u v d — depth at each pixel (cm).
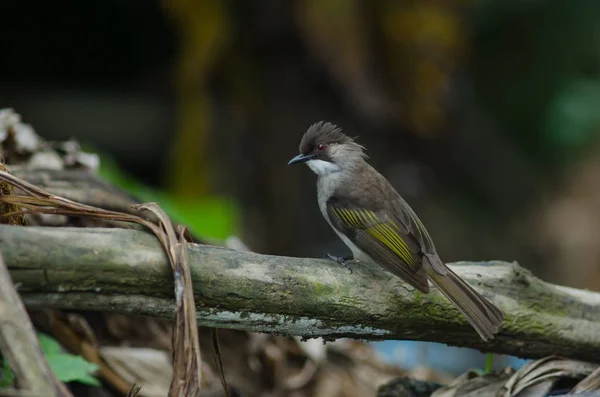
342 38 1510
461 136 1639
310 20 1495
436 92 1574
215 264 432
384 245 590
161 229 418
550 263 1583
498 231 1650
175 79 1603
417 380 563
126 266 403
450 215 1664
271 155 1579
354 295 475
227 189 1549
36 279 384
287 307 453
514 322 522
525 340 529
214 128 1565
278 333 470
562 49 1658
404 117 1580
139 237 414
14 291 341
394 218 599
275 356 678
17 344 329
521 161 1677
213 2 1527
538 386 514
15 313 335
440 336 516
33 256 383
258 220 1552
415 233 596
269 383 676
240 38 1541
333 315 471
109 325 640
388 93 1565
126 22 1673
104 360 595
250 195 1576
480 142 1662
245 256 444
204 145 1556
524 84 1673
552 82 1667
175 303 418
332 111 1598
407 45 1544
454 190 1683
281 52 1547
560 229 1582
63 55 1694
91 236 401
